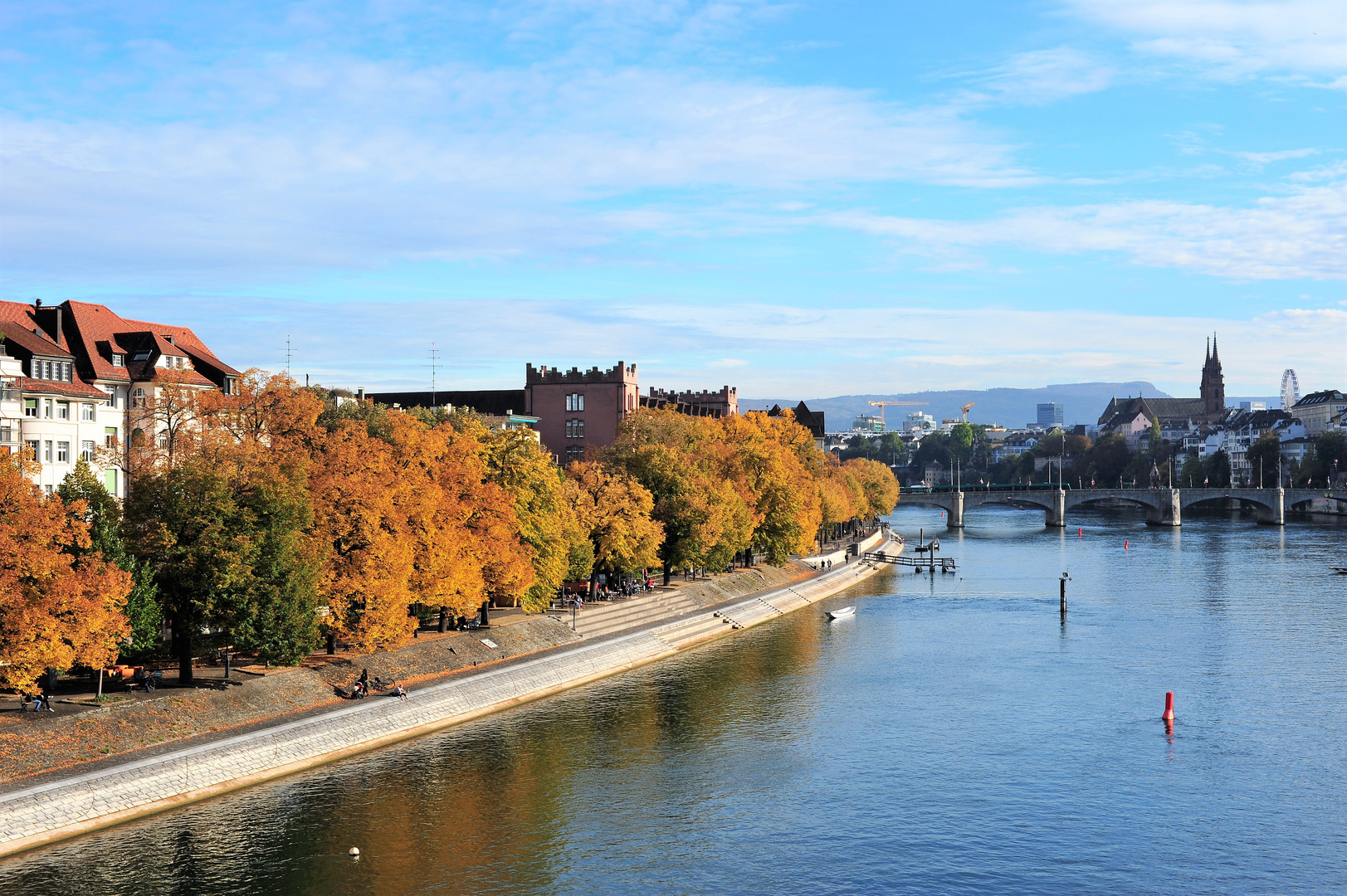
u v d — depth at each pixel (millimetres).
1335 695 117812
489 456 128375
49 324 117125
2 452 82562
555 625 133375
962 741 102250
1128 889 73062
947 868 75750
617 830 80750
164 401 103312
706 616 156625
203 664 101375
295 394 109938
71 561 81375
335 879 71375
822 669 131375
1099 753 98875
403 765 92125
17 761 76375
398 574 102562
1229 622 161750
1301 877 74750
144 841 74750
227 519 93688
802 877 73938
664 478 164750
